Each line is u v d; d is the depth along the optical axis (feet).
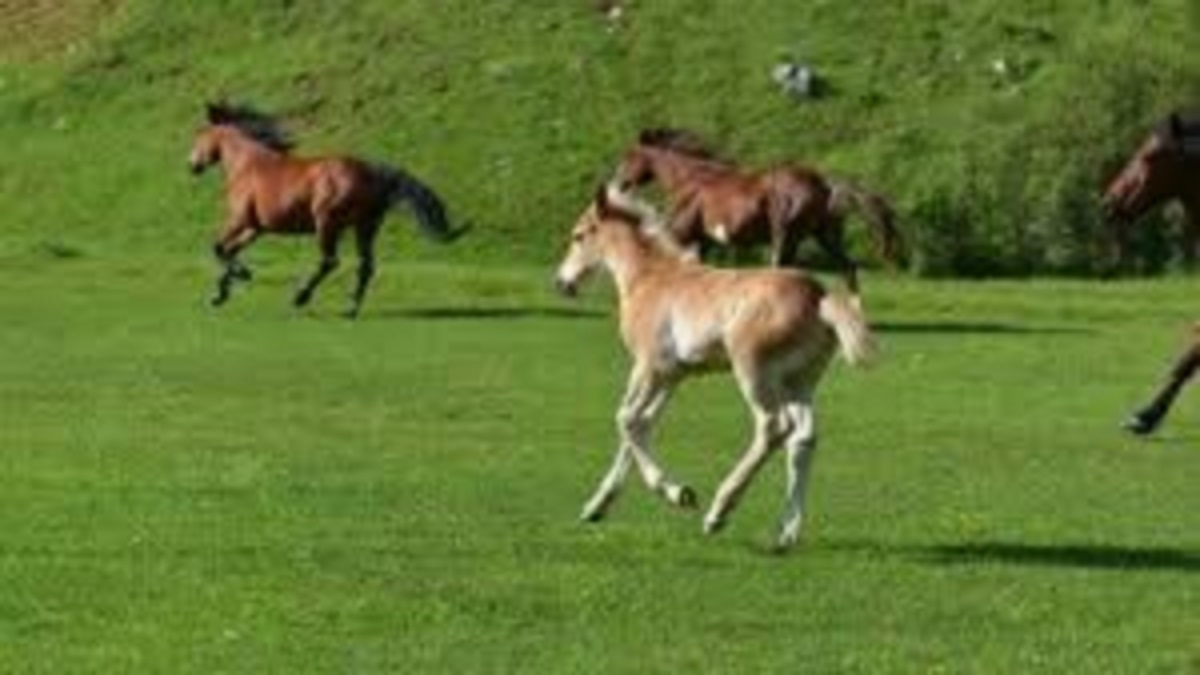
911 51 207.00
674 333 65.10
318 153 195.31
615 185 69.67
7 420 93.20
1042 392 108.68
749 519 72.28
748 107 199.93
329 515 71.26
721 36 209.56
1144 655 54.80
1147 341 130.93
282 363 115.34
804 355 63.21
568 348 123.54
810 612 58.59
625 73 204.33
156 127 203.21
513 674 52.37
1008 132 192.13
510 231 184.24
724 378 108.58
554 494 76.38
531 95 201.46
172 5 221.46
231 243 143.33
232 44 214.28
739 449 88.79
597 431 92.89
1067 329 137.28
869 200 137.80
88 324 131.64
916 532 70.33
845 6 213.46
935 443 91.56
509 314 140.56
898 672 52.85
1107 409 103.19
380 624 56.80
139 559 63.93
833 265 174.91
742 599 59.88
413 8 216.13
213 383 106.93
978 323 140.56
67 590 59.93
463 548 65.98
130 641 54.85
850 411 100.83
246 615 57.47
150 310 139.54
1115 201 101.81
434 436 90.84
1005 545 68.23
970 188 185.68
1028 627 57.47
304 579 61.67
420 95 202.80
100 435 89.04
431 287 154.92
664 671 52.80
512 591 60.44
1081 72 199.93
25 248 172.24
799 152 193.98
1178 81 196.54
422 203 142.31
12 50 219.82
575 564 63.87
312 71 207.82
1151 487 80.84
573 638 55.62
